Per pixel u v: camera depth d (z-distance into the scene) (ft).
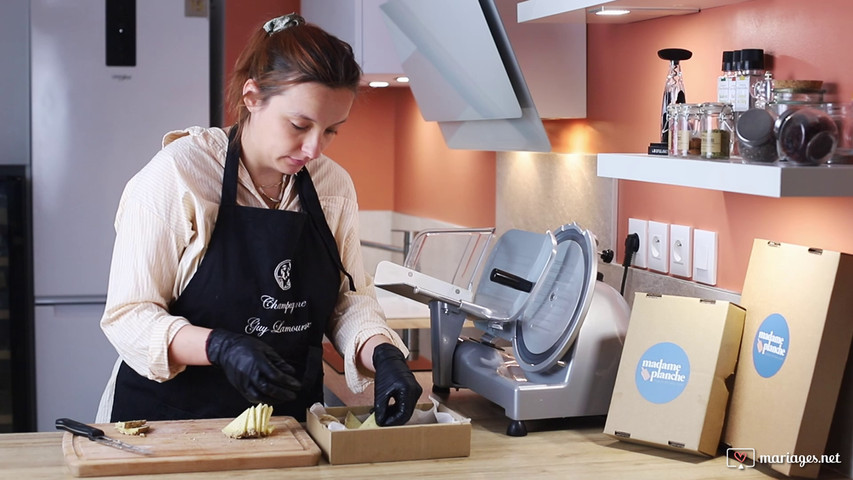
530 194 8.70
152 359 5.26
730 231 5.89
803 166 4.36
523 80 7.11
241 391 5.09
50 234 11.07
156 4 11.14
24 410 11.26
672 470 4.96
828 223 5.08
